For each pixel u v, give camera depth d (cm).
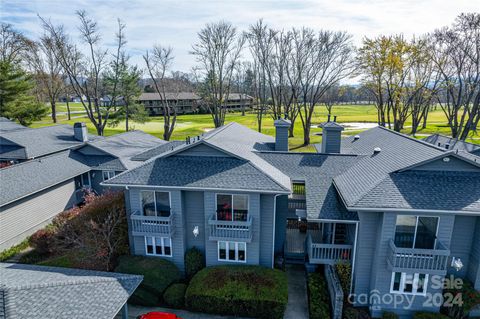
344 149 2409
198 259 1656
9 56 5366
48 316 927
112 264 1706
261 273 1501
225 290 1402
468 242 1331
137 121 5238
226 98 5247
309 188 1672
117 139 3281
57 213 2444
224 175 1554
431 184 1345
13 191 2047
